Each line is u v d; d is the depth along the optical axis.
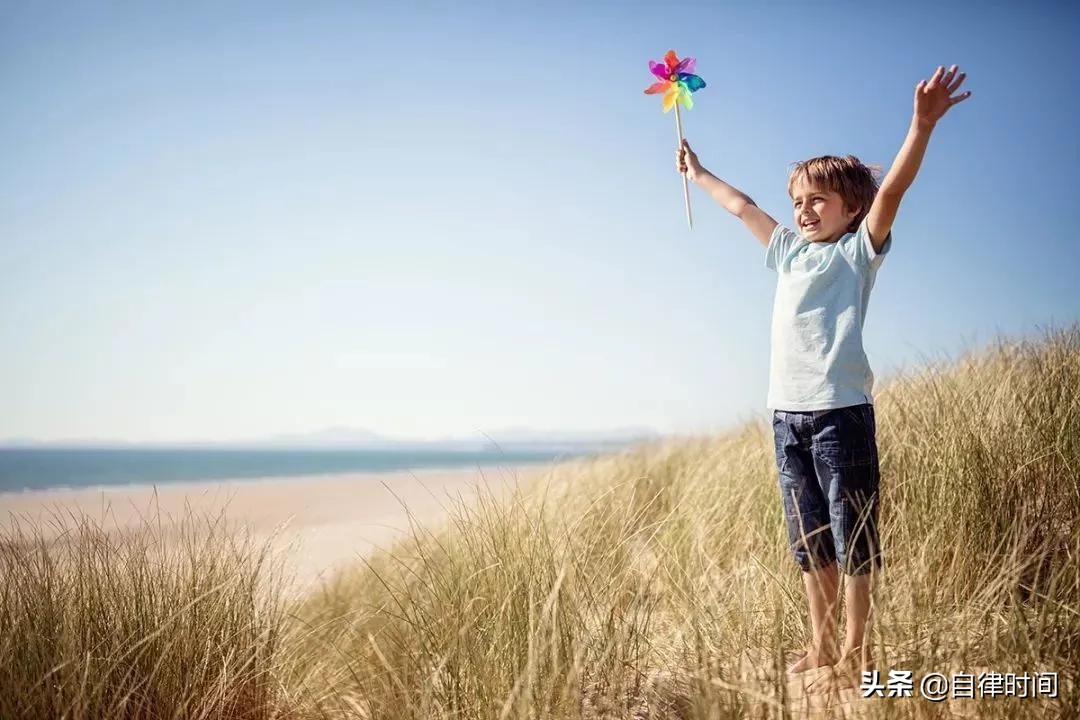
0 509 10.38
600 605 2.76
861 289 2.58
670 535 3.62
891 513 3.24
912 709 1.96
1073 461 3.16
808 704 2.04
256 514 8.47
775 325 2.77
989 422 3.52
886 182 2.46
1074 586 2.44
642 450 7.84
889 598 2.54
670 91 3.51
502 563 2.79
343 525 7.31
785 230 2.93
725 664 2.41
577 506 4.58
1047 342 4.52
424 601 3.01
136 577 2.62
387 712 2.37
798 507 2.61
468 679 2.36
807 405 2.55
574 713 2.16
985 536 2.92
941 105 2.31
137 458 59.97
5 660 2.21
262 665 2.57
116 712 2.21
